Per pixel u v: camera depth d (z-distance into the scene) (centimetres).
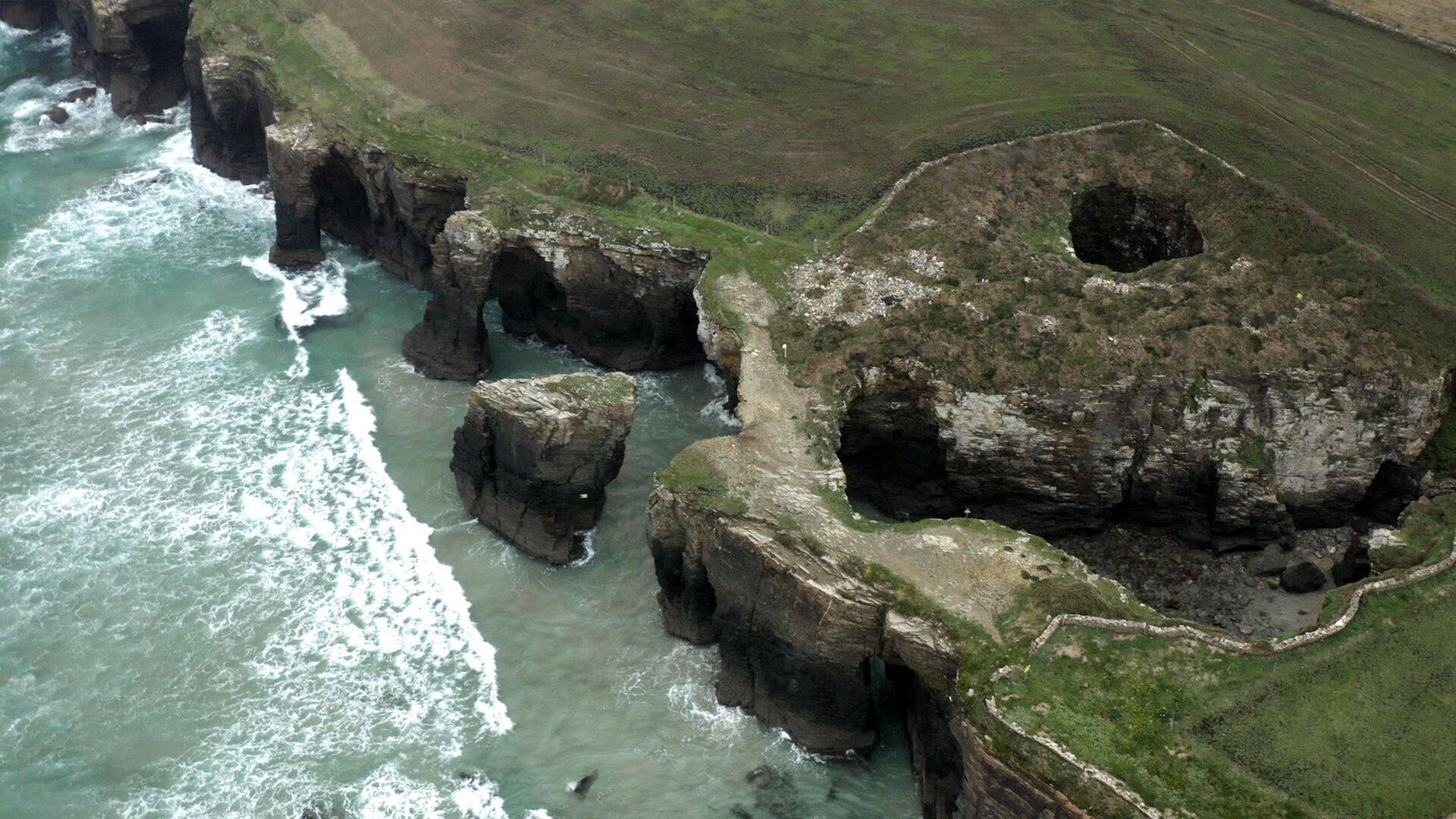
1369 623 5456
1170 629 5362
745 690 6084
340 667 6231
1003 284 7212
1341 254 7300
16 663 6278
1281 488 6756
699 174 8531
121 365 8131
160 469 7338
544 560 6788
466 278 7850
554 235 7881
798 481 6197
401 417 7725
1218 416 6644
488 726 5972
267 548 6856
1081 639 5325
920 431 7038
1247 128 8594
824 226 7919
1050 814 4872
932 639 5459
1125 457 6719
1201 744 4934
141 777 5756
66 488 7225
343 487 7231
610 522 7019
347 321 8531
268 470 7338
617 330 8138
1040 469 6800
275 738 5912
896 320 7050
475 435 6812
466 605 6550
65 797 5684
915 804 5706
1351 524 6862
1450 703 5100
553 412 6494
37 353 8212
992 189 8038
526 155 8769
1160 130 8500
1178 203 7994
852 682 5794
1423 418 6669
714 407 7788
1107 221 8300
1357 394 6619
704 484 6138
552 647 6350
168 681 6178
